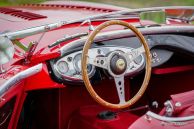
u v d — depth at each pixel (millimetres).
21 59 3400
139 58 3590
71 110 4012
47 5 4914
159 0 7656
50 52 3418
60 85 3453
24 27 3920
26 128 4156
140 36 3420
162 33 3850
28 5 5055
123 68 3414
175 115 3508
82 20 3633
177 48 3883
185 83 4457
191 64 4215
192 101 3547
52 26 3387
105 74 3477
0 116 3379
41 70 3316
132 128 3418
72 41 3479
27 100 4094
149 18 3848
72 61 3463
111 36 3566
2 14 4453
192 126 3436
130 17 4133
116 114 3832
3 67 3312
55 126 4031
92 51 3461
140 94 3473
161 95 4465
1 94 3131
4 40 3160
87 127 3852
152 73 4152
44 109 4113
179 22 4434
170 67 4121
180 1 8086
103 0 6262
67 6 4738
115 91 4145
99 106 4051
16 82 3199
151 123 3430
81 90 4008
